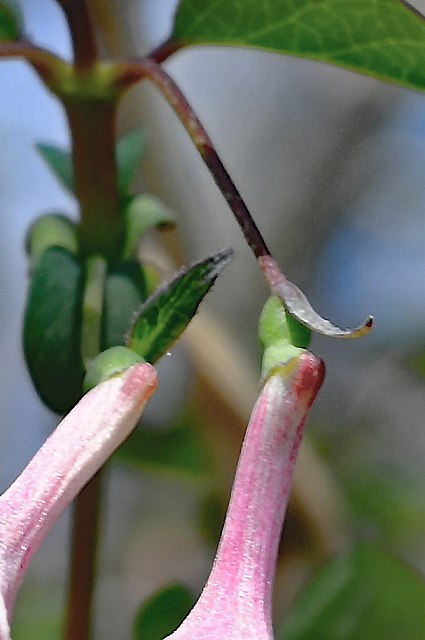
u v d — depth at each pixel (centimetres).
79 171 12
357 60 12
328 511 16
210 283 11
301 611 15
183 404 16
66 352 12
